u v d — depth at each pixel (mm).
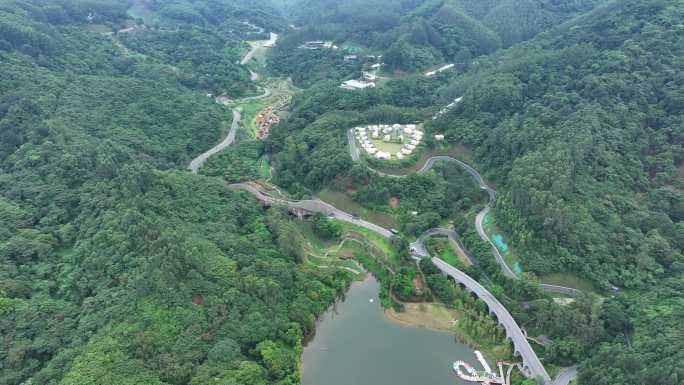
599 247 173750
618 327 149750
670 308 149250
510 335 157625
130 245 158375
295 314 162375
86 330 135875
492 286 180125
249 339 145625
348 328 171375
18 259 158000
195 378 127312
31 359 129625
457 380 149625
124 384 120125
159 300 141250
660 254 170875
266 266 172375
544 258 176125
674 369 116938
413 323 173250
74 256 161500
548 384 140000
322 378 150250
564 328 151125
